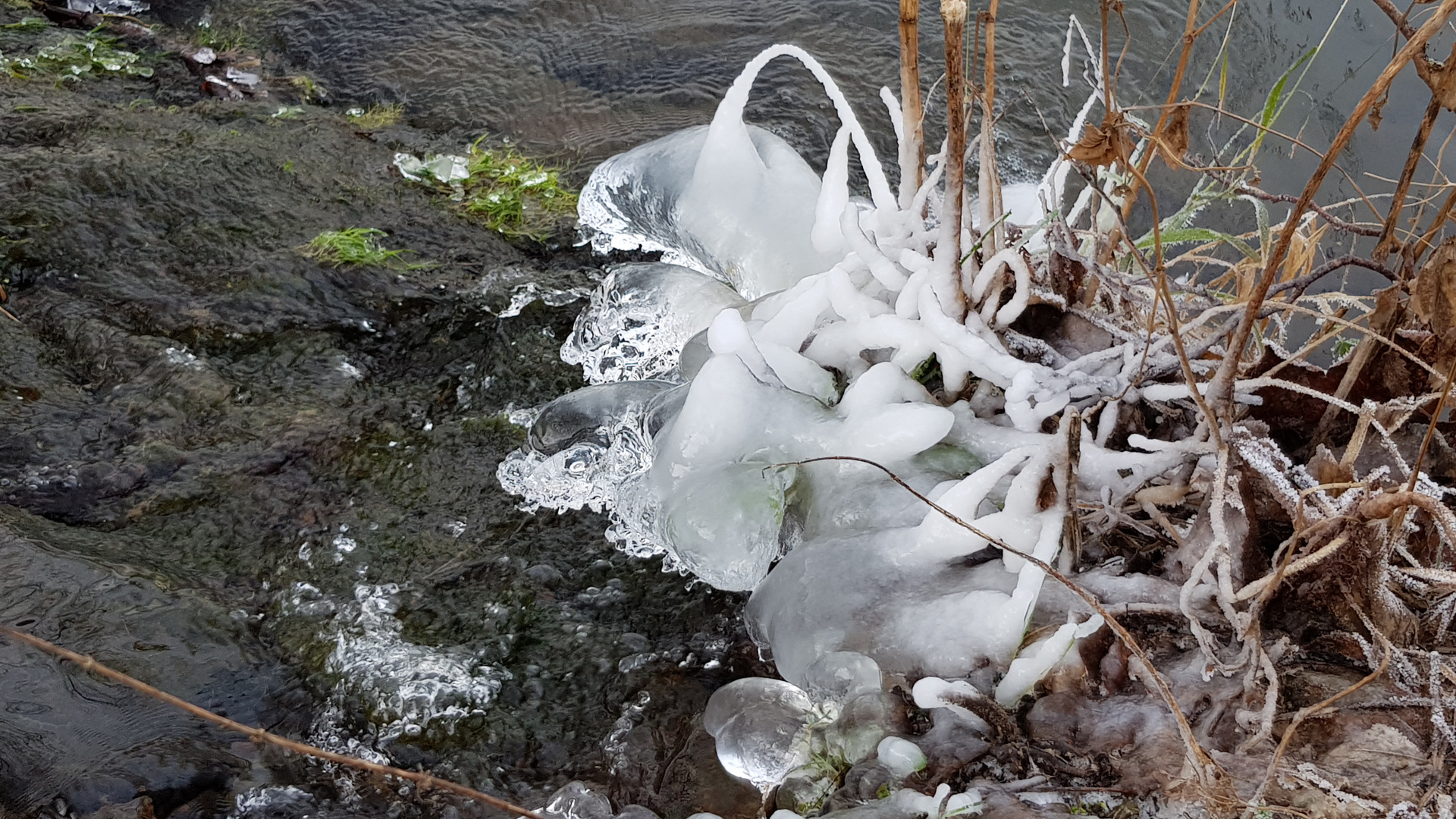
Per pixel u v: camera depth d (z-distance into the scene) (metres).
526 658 1.08
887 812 0.99
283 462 1.15
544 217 1.33
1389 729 1.00
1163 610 1.03
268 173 1.34
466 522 1.13
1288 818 0.97
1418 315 1.04
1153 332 1.10
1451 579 1.01
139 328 1.21
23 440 1.14
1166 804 0.99
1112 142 1.05
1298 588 1.04
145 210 1.29
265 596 1.09
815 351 1.15
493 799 0.98
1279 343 1.16
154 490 1.13
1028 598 1.03
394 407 1.19
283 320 1.23
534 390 1.21
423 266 1.28
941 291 1.11
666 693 1.07
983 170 1.14
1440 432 1.08
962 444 1.11
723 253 1.25
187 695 1.04
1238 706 1.01
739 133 1.25
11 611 1.05
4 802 1.00
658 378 1.20
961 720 1.02
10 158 1.32
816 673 1.04
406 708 1.05
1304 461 1.10
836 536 1.08
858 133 1.17
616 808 1.03
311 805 1.02
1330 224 1.15
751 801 1.03
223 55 1.49
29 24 1.50
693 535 1.09
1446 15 0.96
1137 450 1.10
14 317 1.21
